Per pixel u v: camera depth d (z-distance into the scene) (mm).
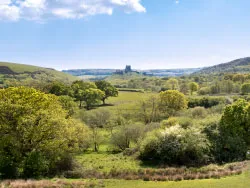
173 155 42844
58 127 37969
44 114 37125
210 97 103875
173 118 57469
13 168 34031
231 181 27875
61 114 42062
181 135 44375
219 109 76562
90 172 35188
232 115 47875
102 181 30406
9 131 35750
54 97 44406
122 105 105000
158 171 34688
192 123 52969
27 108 35969
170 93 86500
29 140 37156
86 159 48250
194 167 38656
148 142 45625
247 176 29547
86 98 115750
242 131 48000
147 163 43438
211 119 50594
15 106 35281
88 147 61094
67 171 35906
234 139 45781
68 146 43219
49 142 37188
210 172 32812
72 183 28828
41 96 39312
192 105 101375
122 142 57438
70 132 39750
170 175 32531
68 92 116875
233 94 136875
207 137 46281
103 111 80875
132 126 58375
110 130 72438
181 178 30812
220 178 29984
